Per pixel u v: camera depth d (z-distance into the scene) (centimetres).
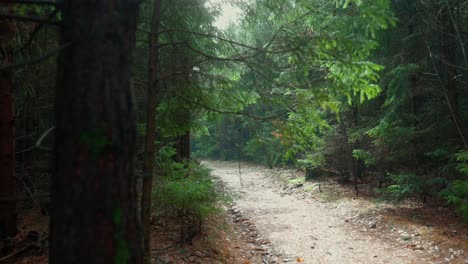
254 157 2706
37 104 682
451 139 891
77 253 185
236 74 516
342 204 1101
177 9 446
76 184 186
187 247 593
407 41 998
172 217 718
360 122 1170
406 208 942
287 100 420
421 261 610
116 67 197
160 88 455
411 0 987
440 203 930
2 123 479
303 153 1617
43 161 757
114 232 192
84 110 188
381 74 1000
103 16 194
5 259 457
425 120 948
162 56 485
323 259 660
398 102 938
